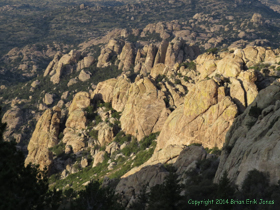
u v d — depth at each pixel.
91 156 123.69
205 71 114.62
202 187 41.78
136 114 121.81
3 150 32.19
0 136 34.75
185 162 62.38
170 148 78.06
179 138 93.69
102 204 36.12
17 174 30.98
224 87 89.44
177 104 118.94
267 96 48.62
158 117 118.38
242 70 95.44
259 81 91.31
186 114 93.94
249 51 111.88
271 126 39.16
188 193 42.22
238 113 82.81
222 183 34.97
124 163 106.88
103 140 126.62
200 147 64.44
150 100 121.12
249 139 41.44
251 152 36.91
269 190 31.45
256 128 42.62
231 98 87.00
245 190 33.28
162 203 39.44
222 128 83.00
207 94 89.44
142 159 100.94
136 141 119.06
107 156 116.94
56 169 122.00
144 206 50.00
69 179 113.06
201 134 88.88
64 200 42.56
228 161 42.81
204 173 50.91
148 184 58.94
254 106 49.88
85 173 112.75
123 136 124.00
